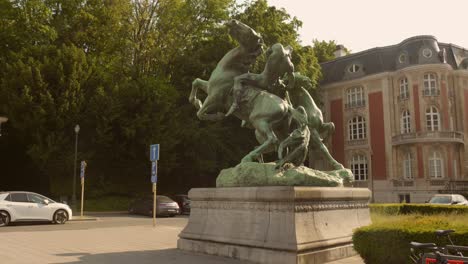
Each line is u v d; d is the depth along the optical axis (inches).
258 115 370.0
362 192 383.2
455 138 1612.9
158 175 1400.1
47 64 1146.0
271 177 338.6
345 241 335.0
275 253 297.1
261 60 1142.3
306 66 1437.0
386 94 1755.7
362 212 385.1
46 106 1132.5
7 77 1135.0
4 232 567.5
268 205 313.0
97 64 1296.8
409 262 247.8
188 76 1402.6
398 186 1664.6
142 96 1255.5
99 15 1376.7
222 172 376.5
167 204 1064.8
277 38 1387.8
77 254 352.8
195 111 1387.8
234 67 411.8
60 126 1163.9
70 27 1344.7
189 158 1386.6
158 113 1255.5
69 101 1163.9
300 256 288.5
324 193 326.6
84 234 538.9
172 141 1261.1
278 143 374.3
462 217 433.1
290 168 349.4
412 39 1718.8
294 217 297.1
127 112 1257.4
